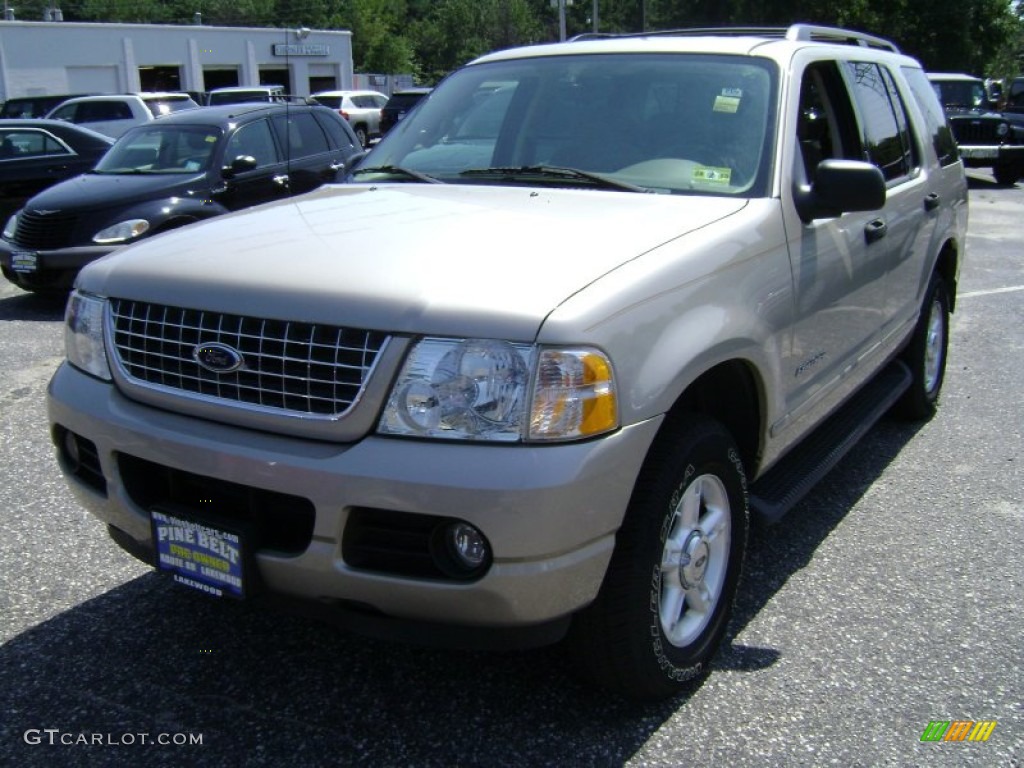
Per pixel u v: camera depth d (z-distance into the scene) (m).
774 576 3.91
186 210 8.98
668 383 2.72
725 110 3.73
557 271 2.70
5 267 9.00
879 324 4.55
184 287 2.84
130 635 3.45
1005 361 7.07
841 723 2.98
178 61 42.94
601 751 2.85
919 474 4.98
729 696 3.11
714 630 3.17
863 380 4.56
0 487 4.70
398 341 2.52
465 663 3.28
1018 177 19.81
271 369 2.66
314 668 3.26
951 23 38.34
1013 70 62.22
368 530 2.58
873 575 3.92
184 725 2.96
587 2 61.81
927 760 2.82
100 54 40.12
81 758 2.81
